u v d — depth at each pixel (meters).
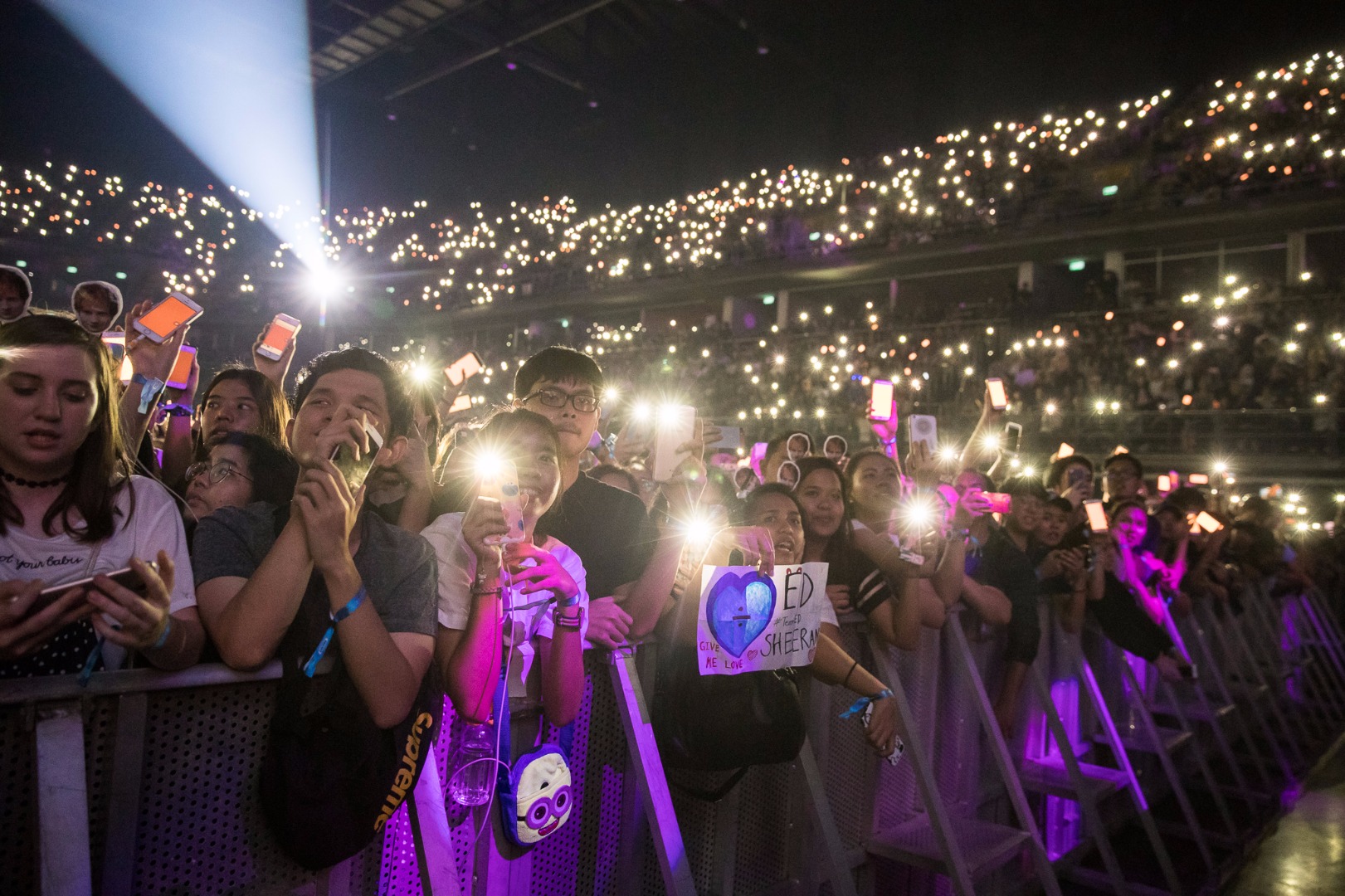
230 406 2.68
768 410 17.98
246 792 1.74
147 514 1.77
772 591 2.52
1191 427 14.05
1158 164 17.80
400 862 2.00
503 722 2.06
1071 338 16.34
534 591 2.01
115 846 1.57
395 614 1.77
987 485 4.72
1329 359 13.34
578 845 2.34
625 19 27.00
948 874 3.01
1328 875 4.59
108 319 2.84
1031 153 19.23
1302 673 8.48
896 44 24.64
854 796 3.25
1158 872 4.54
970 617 3.96
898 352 17.73
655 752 2.36
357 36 22.45
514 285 25.53
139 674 1.59
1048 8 22.33
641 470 3.12
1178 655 5.05
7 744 1.49
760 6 25.14
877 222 20.84
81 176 21.62
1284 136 16.38
